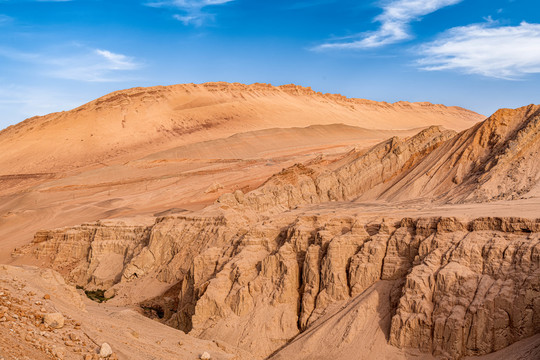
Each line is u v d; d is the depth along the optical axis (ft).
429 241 196.95
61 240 416.67
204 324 216.95
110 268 351.67
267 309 214.69
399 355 176.45
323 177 398.83
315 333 193.16
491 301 169.78
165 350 140.97
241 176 645.92
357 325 189.57
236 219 307.37
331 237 222.89
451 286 179.73
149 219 386.73
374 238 212.84
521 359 156.35
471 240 188.85
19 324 108.17
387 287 199.41
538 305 164.04
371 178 391.24
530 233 179.93
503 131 341.41
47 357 100.22
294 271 221.66
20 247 444.14
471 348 168.86
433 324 176.35
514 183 294.05
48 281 148.25
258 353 201.16
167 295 281.95
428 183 345.72
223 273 230.07
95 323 136.67
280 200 372.17
